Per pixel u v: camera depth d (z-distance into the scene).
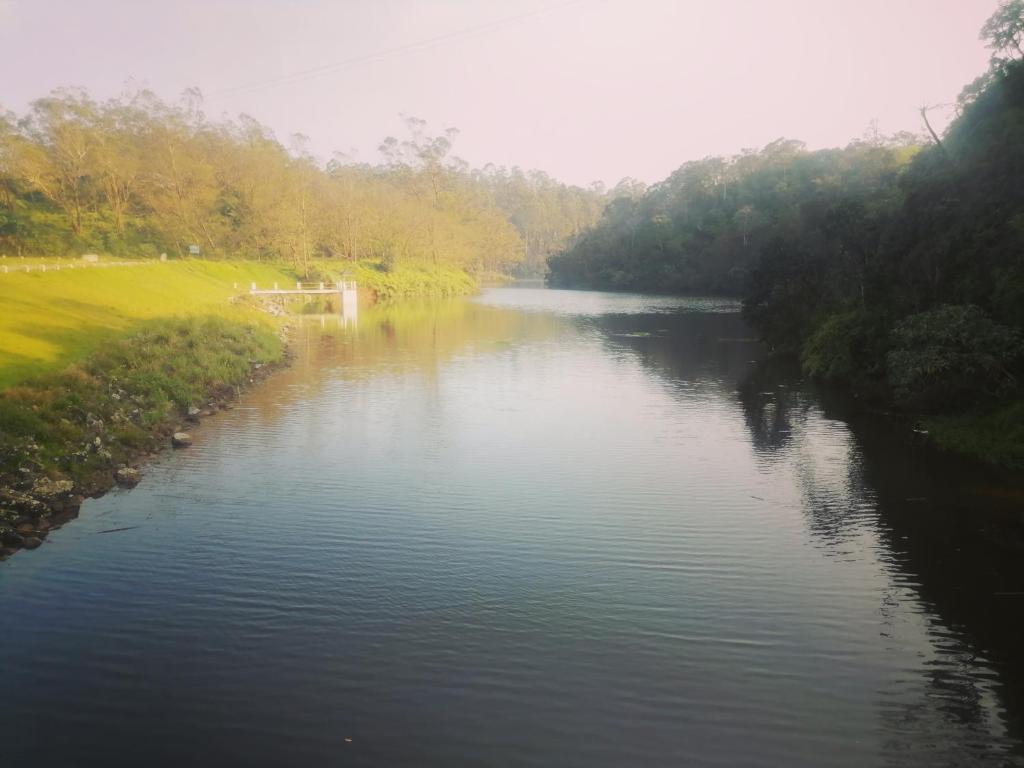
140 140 82.94
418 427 26.84
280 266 94.56
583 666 11.30
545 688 10.73
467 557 15.36
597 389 34.66
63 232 76.12
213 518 17.44
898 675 11.21
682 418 28.61
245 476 20.73
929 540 16.34
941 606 13.36
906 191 40.69
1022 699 10.65
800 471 21.48
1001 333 23.94
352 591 13.76
